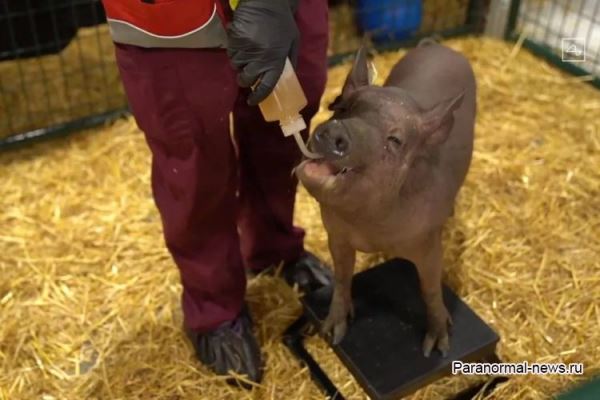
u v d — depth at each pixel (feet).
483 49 9.41
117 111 8.27
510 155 7.64
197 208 4.89
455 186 4.81
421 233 4.52
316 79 5.08
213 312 5.53
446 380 5.50
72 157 7.75
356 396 5.51
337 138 3.56
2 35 7.99
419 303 5.57
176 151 4.62
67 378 5.62
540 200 7.09
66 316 6.07
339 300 5.29
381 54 9.37
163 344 5.83
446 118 4.01
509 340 5.82
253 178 5.69
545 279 6.33
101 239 6.75
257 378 5.54
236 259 5.43
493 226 6.80
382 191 3.92
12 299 6.19
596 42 9.20
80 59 8.73
